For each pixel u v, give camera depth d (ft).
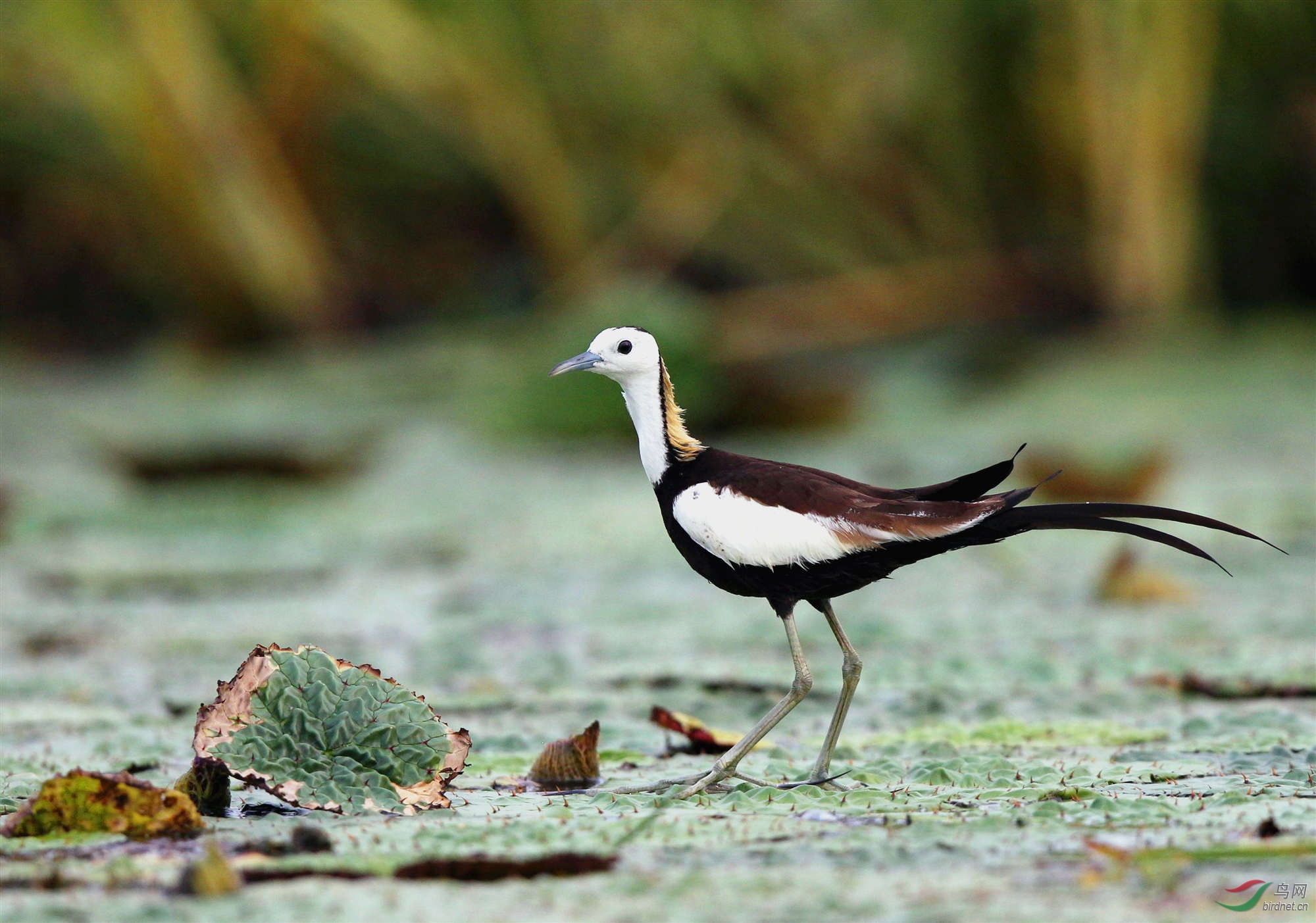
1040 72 66.44
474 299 77.92
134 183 71.67
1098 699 23.03
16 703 23.68
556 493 47.01
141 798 15.78
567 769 18.48
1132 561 31.45
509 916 12.80
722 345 63.93
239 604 32.12
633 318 57.31
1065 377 63.00
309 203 73.77
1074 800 16.81
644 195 71.31
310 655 17.85
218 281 72.38
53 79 69.82
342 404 65.16
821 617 30.12
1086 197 68.59
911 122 69.62
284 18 68.13
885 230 71.46
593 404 57.52
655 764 19.89
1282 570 33.19
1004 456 47.57
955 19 66.03
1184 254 68.23
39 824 15.72
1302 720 21.06
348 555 37.93
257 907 13.11
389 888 13.73
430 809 16.96
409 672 25.82
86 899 13.46
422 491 48.16
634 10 68.54
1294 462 45.78
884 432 56.03
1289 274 72.18
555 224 71.72
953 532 17.54
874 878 13.78
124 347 79.20
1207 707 22.53
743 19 68.44
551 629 29.32
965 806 16.65
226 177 70.59
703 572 19.62
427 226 78.07
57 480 50.83
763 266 72.49
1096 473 39.17
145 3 67.62
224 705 17.37
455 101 70.03
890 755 19.92
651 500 44.75
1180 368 62.13
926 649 26.94
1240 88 68.28
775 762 19.19
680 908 12.94
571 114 70.28
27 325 78.48
